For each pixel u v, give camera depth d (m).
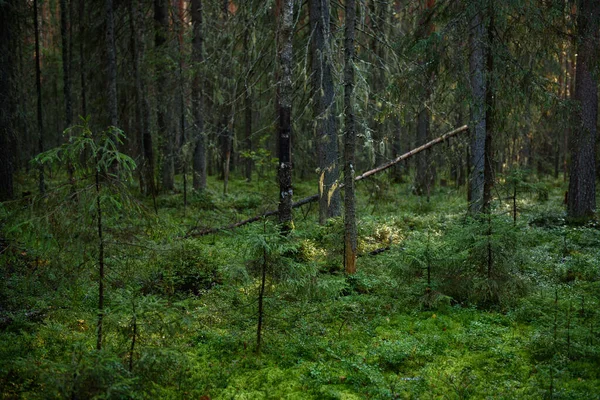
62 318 6.96
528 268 9.73
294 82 13.58
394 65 13.51
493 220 8.26
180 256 9.02
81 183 5.12
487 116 9.75
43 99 25.06
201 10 18.56
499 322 7.41
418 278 8.93
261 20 14.14
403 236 12.76
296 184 24.66
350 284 9.11
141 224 5.44
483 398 5.46
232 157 30.97
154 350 5.12
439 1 10.58
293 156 18.11
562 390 5.43
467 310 7.88
